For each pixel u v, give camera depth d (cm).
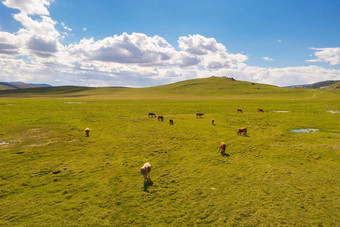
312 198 1136
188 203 1102
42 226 911
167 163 1698
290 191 1215
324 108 5941
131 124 3494
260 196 1160
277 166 1630
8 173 1434
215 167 1606
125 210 1038
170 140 2447
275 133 2866
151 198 1151
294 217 970
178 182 1348
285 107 6359
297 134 2806
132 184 1314
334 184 1305
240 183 1325
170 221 958
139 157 1836
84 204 1083
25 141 2267
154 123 3612
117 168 1570
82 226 915
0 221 937
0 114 4053
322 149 2075
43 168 1538
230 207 1059
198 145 2241
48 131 2781
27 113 4344
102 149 2066
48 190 1220
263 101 8831
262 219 959
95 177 1409
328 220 948
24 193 1182
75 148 2081
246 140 2480
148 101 9256
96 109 5631
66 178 1388
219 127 3281
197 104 7506
